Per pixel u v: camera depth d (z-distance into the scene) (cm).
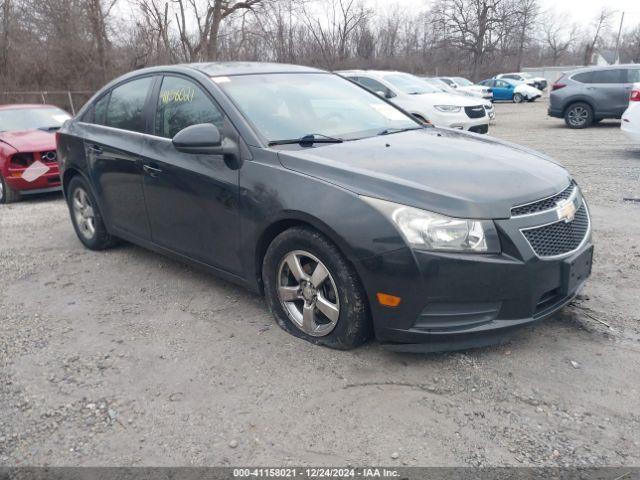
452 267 289
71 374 331
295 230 334
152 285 461
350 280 314
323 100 439
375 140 391
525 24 6372
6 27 2764
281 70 462
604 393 292
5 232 654
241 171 363
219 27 2962
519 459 250
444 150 369
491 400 290
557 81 1582
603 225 576
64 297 446
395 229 294
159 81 454
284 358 335
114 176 479
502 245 296
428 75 4675
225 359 338
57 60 2775
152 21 2755
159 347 357
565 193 341
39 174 826
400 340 308
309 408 289
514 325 304
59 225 678
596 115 1517
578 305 388
